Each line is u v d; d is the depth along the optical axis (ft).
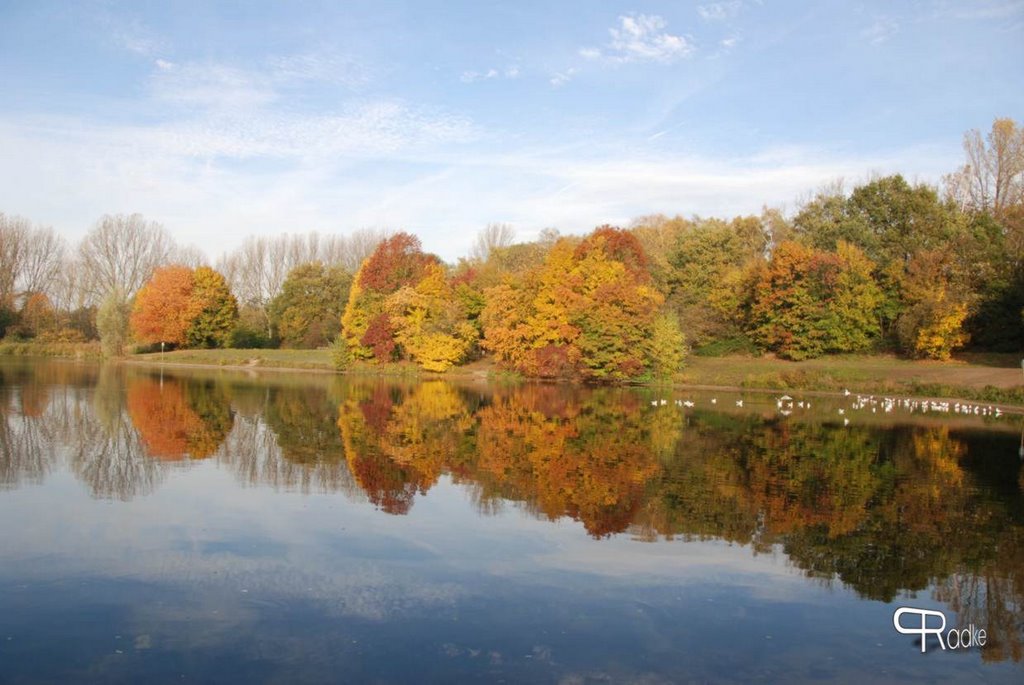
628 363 201.87
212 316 309.63
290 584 40.01
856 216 263.29
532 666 31.14
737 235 289.94
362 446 85.40
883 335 230.27
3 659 30.71
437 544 47.73
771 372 205.67
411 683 29.27
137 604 36.81
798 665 32.12
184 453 78.84
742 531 52.39
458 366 248.32
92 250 333.42
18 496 58.54
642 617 36.78
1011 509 59.93
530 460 77.71
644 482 67.46
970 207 260.01
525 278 225.97
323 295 314.55
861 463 79.61
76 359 285.02
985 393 154.20
